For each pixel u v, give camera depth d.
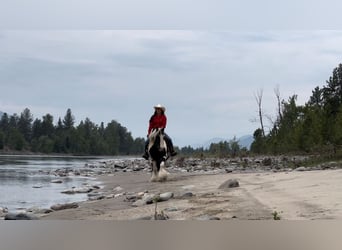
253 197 9.66
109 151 126.38
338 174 12.99
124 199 12.22
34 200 13.44
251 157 40.00
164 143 17.91
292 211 7.24
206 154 46.78
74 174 26.45
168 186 15.48
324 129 36.94
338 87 54.66
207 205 9.01
